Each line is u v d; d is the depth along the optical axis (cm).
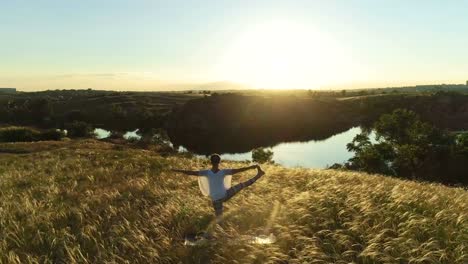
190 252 851
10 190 1562
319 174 1711
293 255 823
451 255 751
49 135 9750
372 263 750
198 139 17200
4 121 18375
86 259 799
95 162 2375
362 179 1595
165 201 1259
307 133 19200
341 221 963
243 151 14675
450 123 19538
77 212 1116
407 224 874
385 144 8156
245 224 1023
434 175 7219
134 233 918
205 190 996
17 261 793
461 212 976
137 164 2247
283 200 1245
